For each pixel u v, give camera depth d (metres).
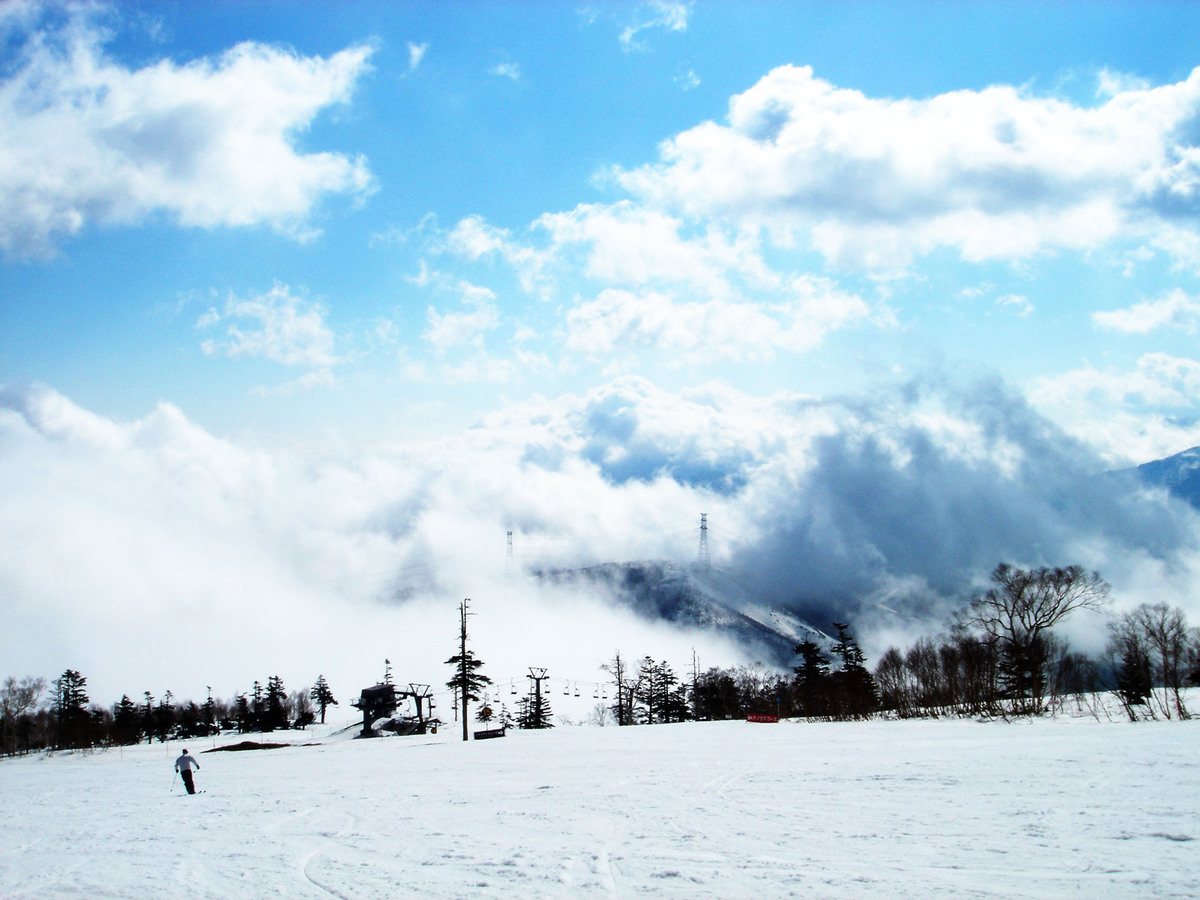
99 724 123.25
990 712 65.00
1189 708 53.41
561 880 13.74
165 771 49.50
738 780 26.33
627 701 131.38
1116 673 61.50
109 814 27.58
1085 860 13.22
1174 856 13.21
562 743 53.72
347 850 17.67
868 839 15.72
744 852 15.13
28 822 26.72
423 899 13.01
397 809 23.98
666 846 16.03
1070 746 31.25
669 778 28.14
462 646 83.19
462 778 32.66
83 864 18.11
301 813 24.36
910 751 33.50
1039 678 70.75
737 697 124.62
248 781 37.00
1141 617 60.50
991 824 16.50
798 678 105.69
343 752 60.53
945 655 77.06
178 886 15.10
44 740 113.75
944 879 12.56
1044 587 73.19
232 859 17.44
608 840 17.03
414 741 75.44
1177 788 19.70
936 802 19.59
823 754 34.38
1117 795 19.09
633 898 12.44
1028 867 13.00
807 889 12.41
